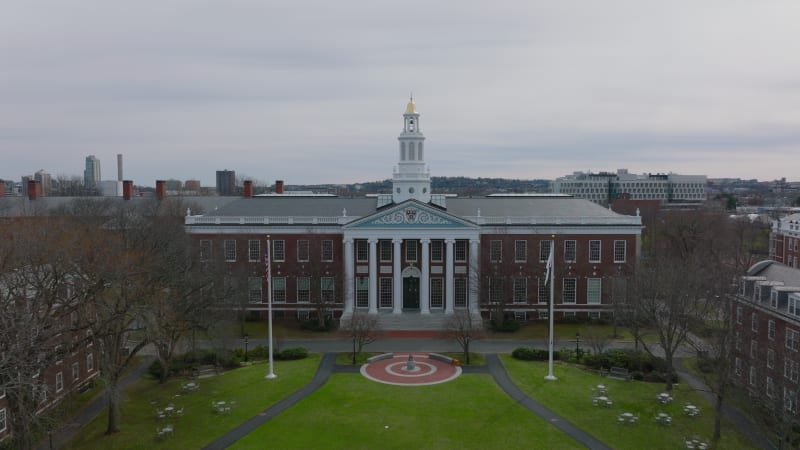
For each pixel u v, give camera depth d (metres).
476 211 93.00
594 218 88.81
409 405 55.22
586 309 88.81
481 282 87.12
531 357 69.44
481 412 53.66
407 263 88.69
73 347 47.50
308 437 48.72
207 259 81.69
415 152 95.62
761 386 51.00
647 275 69.38
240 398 57.06
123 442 48.16
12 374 41.91
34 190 127.50
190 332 69.38
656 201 183.25
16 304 46.41
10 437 48.88
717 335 56.47
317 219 89.75
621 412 53.75
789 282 61.19
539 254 88.56
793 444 47.78
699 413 53.84
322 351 73.19
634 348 72.69
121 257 54.03
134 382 62.50
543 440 48.19
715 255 83.75
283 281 90.19
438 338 79.00
